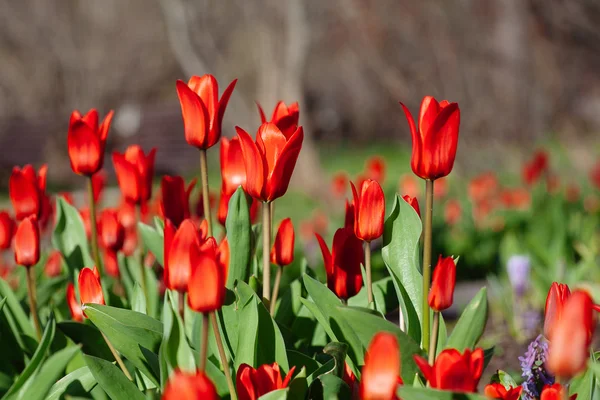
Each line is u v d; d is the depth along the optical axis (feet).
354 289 8.12
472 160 43.96
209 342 7.57
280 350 7.29
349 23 61.41
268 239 7.89
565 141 47.44
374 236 7.50
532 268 18.80
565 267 19.80
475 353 5.91
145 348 7.43
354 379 7.24
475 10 48.52
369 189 7.34
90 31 117.91
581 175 40.78
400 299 7.63
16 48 122.01
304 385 6.51
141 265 10.41
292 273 21.48
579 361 5.17
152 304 10.52
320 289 7.41
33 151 102.78
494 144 45.09
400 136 113.19
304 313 9.16
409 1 49.21
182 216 9.65
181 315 7.91
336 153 119.55
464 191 37.88
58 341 9.36
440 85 46.70
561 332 5.18
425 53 47.60
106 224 11.20
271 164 7.44
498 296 19.01
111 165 95.91
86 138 9.27
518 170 43.37
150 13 120.78
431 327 7.70
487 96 46.39
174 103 109.50
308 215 53.01
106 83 116.57
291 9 74.02
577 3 53.78
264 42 75.10
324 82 124.57
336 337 7.52
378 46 50.90
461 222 29.30
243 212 8.33
